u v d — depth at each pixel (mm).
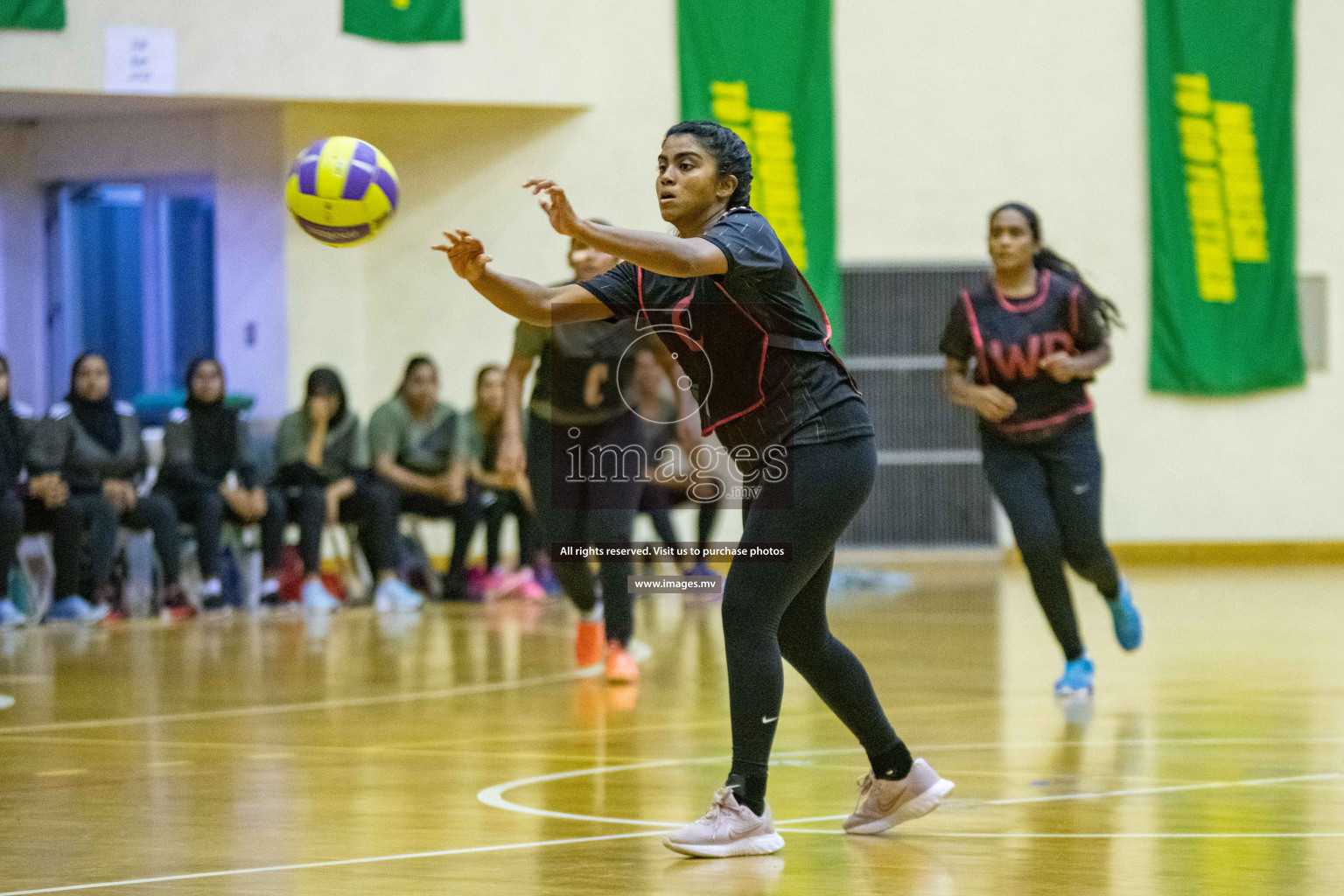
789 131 39219
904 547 40500
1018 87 40188
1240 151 39750
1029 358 17656
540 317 9586
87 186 39656
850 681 10250
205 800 11609
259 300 38000
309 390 30453
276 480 30516
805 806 11445
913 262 40188
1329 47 40125
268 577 29828
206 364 29547
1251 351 39969
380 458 31141
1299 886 8648
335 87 35938
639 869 9234
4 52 33906
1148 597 31172
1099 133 40188
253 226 37875
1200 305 39844
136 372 39812
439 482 31562
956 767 12906
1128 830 10336
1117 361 40188
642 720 15859
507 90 37594
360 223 10531
